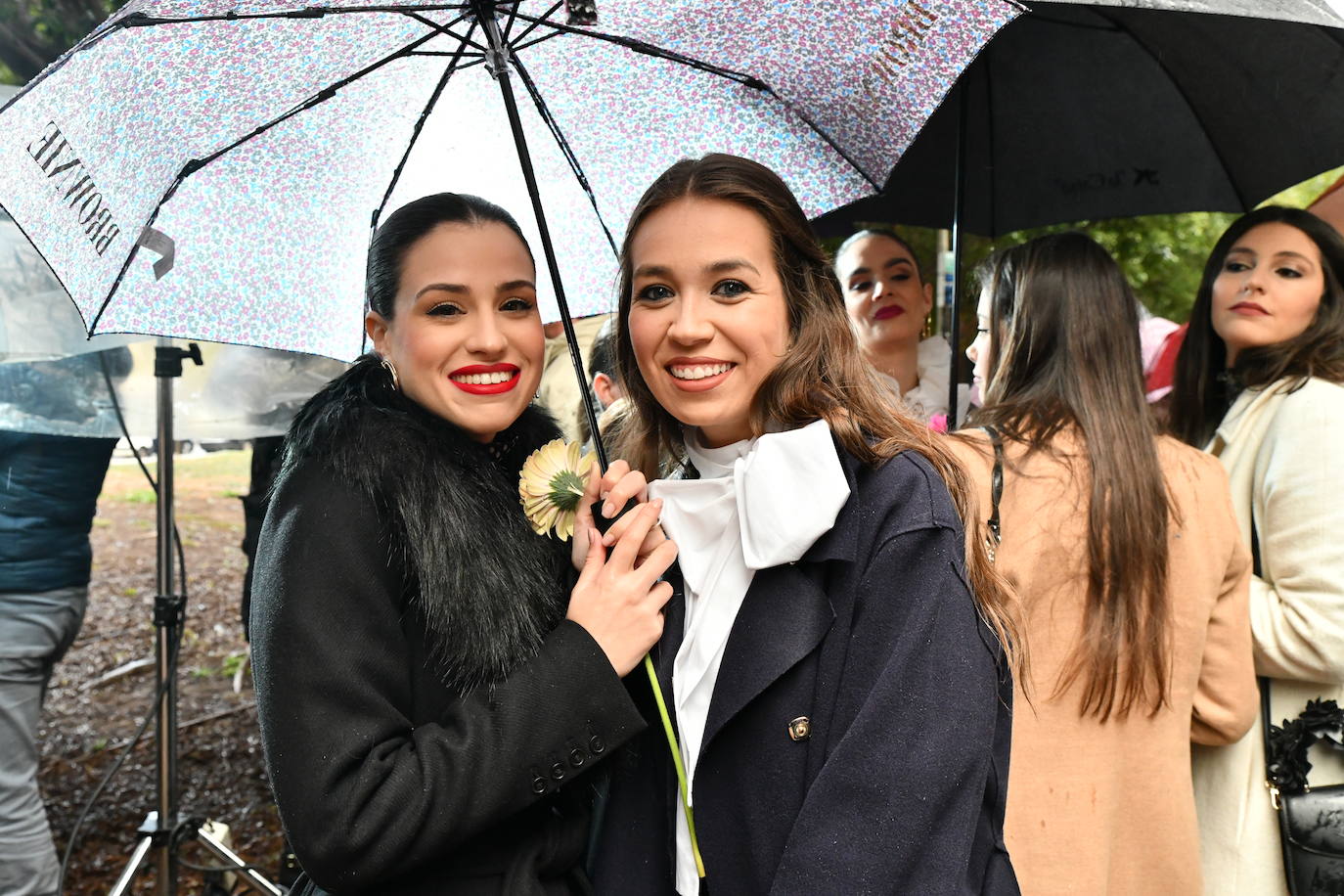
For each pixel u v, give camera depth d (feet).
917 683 3.84
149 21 3.80
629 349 5.20
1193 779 6.88
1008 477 5.80
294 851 3.90
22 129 3.96
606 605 4.27
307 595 3.98
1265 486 6.70
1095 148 9.16
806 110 5.19
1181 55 8.32
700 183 4.42
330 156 4.91
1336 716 6.47
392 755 3.96
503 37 4.63
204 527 19.72
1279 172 8.36
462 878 4.22
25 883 8.53
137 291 4.55
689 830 4.36
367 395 4.43
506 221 4.61
